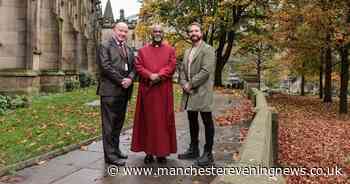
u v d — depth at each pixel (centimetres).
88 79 2891
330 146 1199
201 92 601
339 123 1728
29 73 1686
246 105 1580
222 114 1286
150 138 606
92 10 4194
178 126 1004
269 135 531
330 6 1845
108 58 603
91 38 4047
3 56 1694
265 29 2883
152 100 606
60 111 1239
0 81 1659
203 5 3216
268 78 5578
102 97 612
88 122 1017
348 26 1828
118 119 627
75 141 772
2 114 1152
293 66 3089
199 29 611
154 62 606
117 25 621
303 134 1371
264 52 3525
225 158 659
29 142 762
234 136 879
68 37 2762
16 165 578
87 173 563
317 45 1973
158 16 3428
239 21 3134
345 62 2100
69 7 2780
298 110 2100
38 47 1875
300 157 1020
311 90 6469
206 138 612
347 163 995
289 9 1956
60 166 599
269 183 249
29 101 1459
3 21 1694
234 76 5709
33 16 1745
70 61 2766
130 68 622
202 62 600
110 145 616
